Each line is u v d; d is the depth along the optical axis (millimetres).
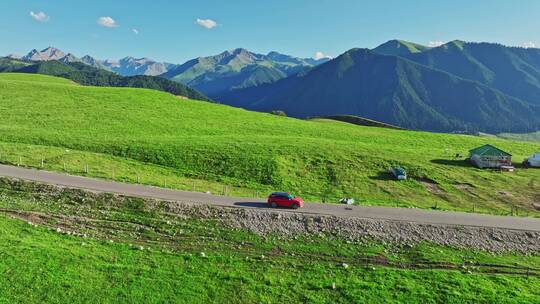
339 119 183625
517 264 37031
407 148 89812
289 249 37844
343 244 39000
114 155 67062
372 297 31281
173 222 41125
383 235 40594
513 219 47000
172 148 71625
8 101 100688
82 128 83812
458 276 34344
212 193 50594
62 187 46781
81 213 41938
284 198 45312
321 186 63062
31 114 91125
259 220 41969
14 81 125375
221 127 98688
